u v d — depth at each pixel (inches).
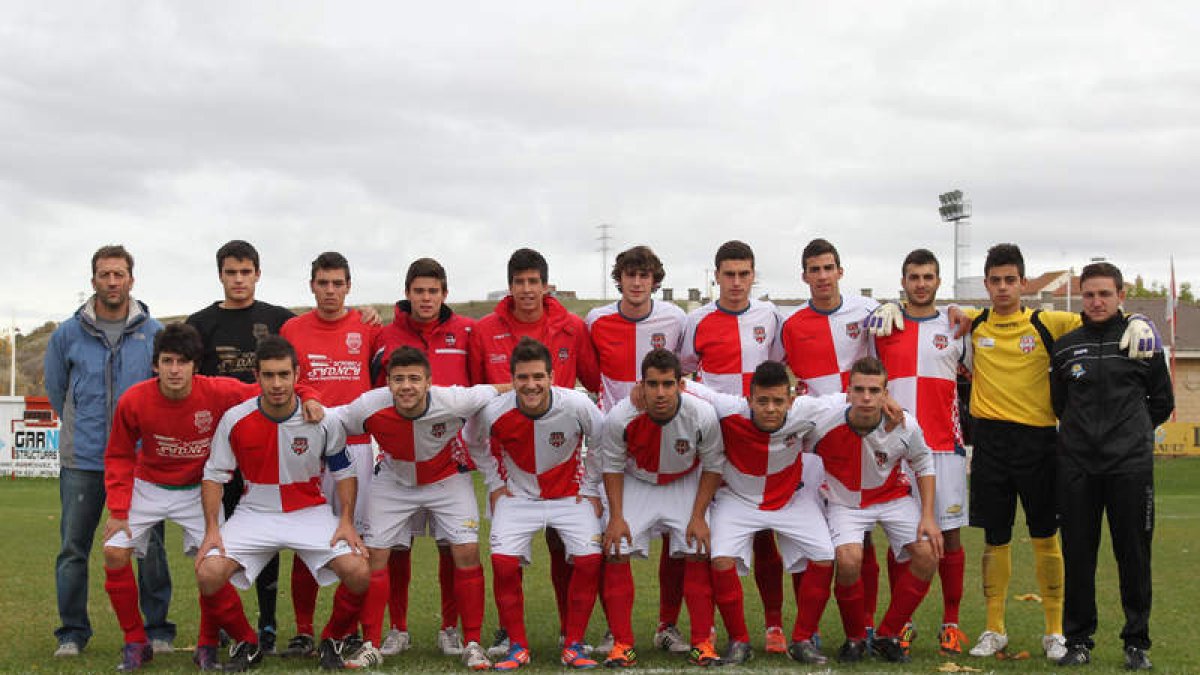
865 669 242.5
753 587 395.5
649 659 258.5
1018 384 271.6
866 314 287.9
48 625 300.8
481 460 264.8
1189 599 352.5
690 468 262.4
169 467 257.4
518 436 255.6
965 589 382.9
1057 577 272.7
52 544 492.1
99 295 274.2
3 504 733.3
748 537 257.8
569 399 254.1
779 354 297.1
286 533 248.5
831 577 257.3
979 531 597.9
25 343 2625.5
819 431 257.6
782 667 244.7
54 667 245.1
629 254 287.3
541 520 256.7
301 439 249.3
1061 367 260.2
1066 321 270.4
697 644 250.5
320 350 275.7
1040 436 270.5
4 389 2046.0
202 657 246.1
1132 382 253.3
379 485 262.8
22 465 1033.5
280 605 350.0
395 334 279.4
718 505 264.4
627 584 255.3
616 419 255.1
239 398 257.4
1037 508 272.8
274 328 285.0
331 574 249.3
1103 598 354.6
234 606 244.7
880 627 262.2
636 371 291.7
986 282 276.1
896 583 267.1
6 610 323.0
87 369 272.5
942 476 275.0
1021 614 329.4
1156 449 1267.2
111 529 247.4
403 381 242.1
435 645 281.3
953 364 279.7
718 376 289.4
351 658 246.4
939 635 284.5
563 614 281.3
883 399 253.8
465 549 257.6
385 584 256.7
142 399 250.1
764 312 293.4
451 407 251.1
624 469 264.5
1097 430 252.8
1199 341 1732.3
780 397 245.8
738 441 256.1
